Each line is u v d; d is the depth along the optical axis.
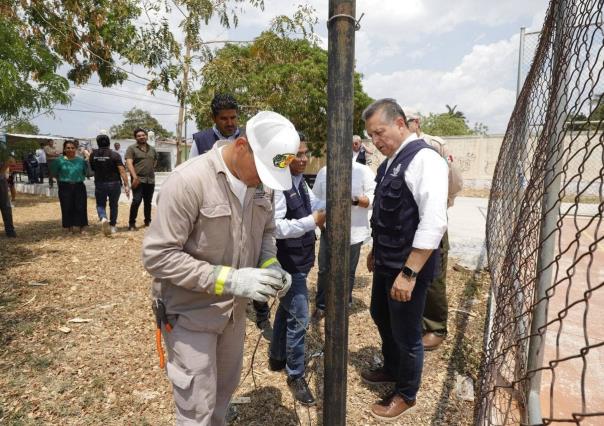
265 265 1.97
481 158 18.64
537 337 1.78
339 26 1.29
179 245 1.65
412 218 2.30
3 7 7.19
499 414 2.14
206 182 1.64
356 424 2.52
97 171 7.07
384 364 2.89
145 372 2.96
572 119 1.39
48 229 7.79
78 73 8.59
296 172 2.76
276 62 8.69
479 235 7.42
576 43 1.42
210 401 1.82
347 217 1.40
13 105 5.83
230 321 1.89
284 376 3.01
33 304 4.07
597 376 2.68
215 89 7.49
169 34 7.33
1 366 2.96
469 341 3.44
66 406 2.57
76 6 7.61
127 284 4.70
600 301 3.91
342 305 1.46
